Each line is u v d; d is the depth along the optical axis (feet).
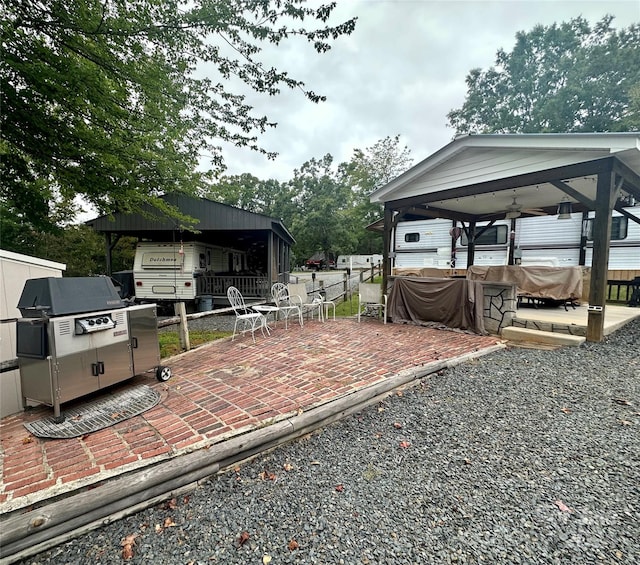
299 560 4.45
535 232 31.81
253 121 16.81
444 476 6.04
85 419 8.32
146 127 13.98
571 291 18.92
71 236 35.35
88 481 5.89
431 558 4.38
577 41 52.80
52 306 8.18
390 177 85.46
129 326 10.08
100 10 10.44
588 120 48.06
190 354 14.56
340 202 85.46
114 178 14.53
